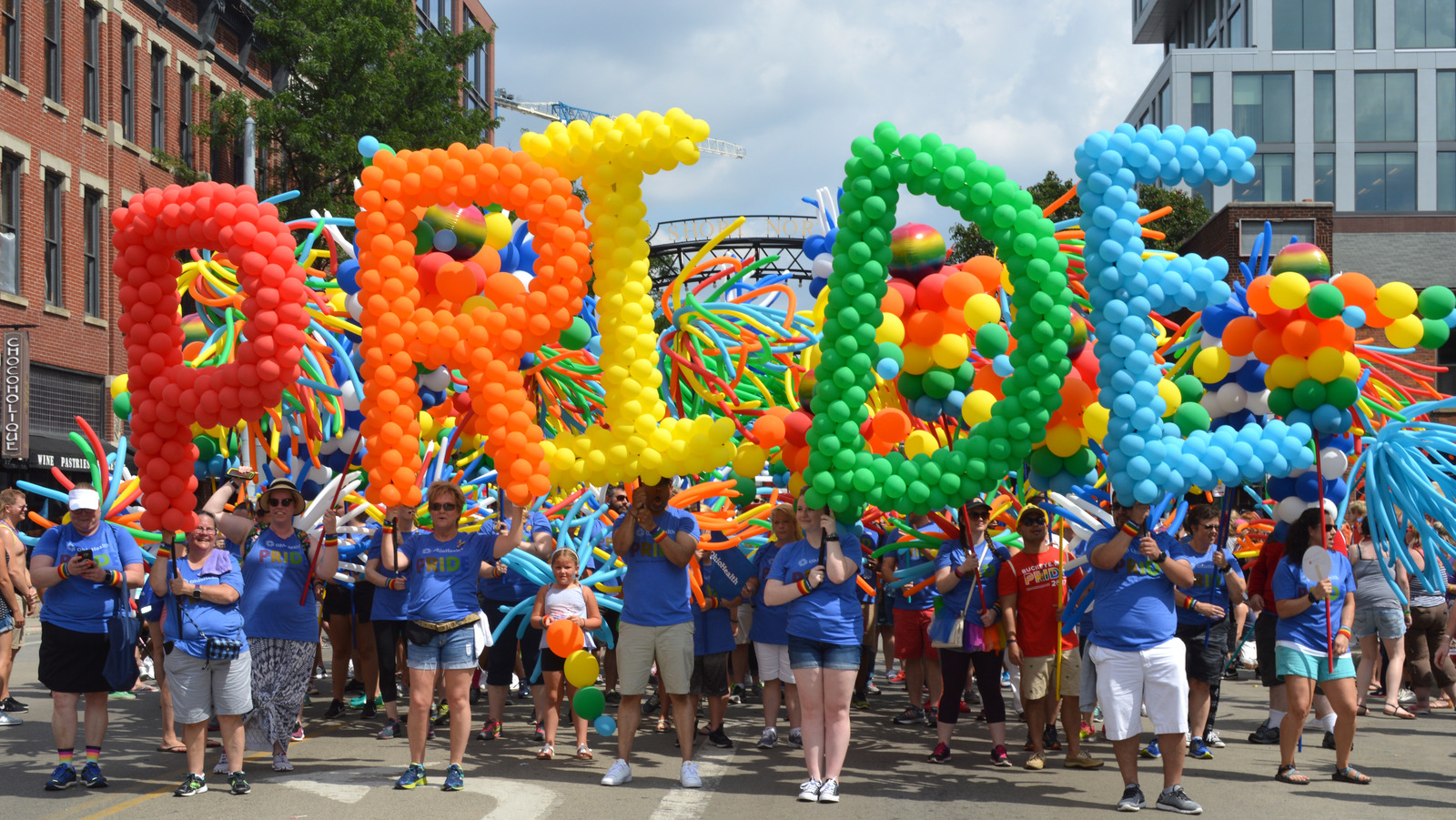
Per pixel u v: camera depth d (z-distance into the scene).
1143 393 6.46
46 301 22.27
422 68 25.86
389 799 6.34
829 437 6.63
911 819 6.04
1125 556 6.40
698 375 8.70
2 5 21.27
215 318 8.83
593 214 7.20
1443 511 7.09
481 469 9.80
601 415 9.55
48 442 21.56
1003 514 8.71
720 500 9.24
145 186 25.19
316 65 24.58
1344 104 43.28
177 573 6.43
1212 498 8.01
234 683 6.45
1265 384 6.99
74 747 6.66
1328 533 6.95
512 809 6.13
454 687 6.65
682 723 6.87
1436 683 10.78
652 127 6.93
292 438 8.91
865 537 8.88
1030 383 6.57
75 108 23.06
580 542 8.99
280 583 6.97
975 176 6.58
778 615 8.24
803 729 6.61
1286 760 7.00
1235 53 43.72
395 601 8.39
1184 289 6.77
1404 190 43.06
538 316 7.18
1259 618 8.41
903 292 6.96
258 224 6.72
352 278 8.44
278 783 6.76
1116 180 6.57
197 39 26.98
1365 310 6.74
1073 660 7.54
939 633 7.64
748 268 8.99
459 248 7.46
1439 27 43.22
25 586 9.36
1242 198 43.56
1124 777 6.26
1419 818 6.11
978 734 8.79
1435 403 7.16
